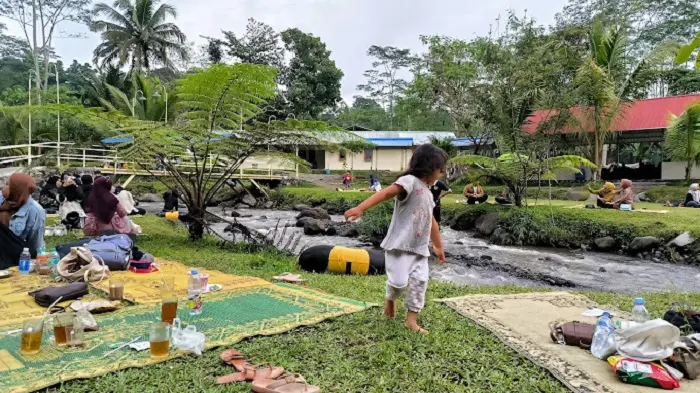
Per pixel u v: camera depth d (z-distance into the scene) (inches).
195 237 380.2
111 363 120.6
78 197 429.7
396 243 153.2
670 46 744.3
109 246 241.1
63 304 173.0
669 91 1125.1
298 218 662.5
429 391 111.0
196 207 373.4
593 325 146.6
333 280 236.2
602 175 920.9
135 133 306.2
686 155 730.2
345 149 368.5
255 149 357.1
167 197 587.5
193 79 337.7
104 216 293.4
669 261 399.9
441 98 1031.0
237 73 329.1
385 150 1379.2
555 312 180.1
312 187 1044.5
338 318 163.3
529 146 577.9
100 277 213.5
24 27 1480.1
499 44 837.8
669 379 113.0
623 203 557.0
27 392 104.3
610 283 322.3
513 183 590.2
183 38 1416.1
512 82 622.8
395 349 135.7
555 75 695.7
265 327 151.3
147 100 1126.4
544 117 650.2
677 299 219.6
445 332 153.3
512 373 122.4
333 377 116.6
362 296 199.8
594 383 115.1
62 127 943.0
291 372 119.3
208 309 170.1
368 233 474.3
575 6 1218.6
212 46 1432.1
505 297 203.2
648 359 118.0
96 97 1224.2
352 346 138.9
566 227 482.3
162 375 115.3
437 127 1877.5
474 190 655.1
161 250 319.6
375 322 159.2
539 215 499.2
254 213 781.9
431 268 354.9
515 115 604.7
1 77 1684.3
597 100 738.8
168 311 151.1
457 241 491.8
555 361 128.4
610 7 1168.8
